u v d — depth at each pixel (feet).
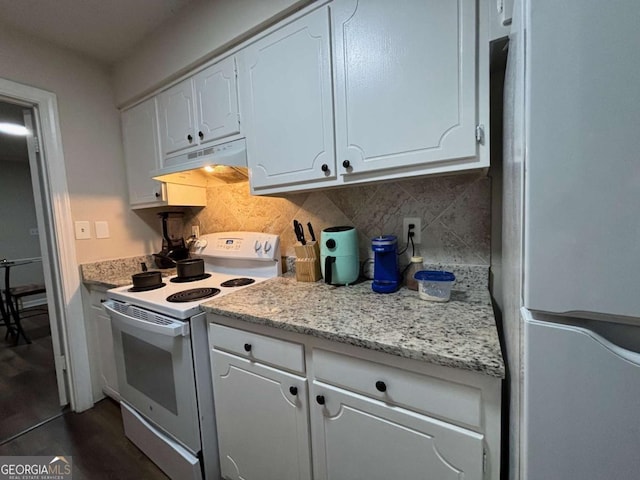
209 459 4.04
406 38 3.06
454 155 2.93
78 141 5.97
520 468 1.60
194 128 5.17
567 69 1.16
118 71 6.31
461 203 3.93
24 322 12.26
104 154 6.38
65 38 5.47
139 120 6.20
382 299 3.64
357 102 3.41
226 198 6.50
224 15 4.36
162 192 6.07
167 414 4.24
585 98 1.14
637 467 1.18
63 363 6.01
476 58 2.76
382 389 2.57
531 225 1.30
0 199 14.56
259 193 4.44
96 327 6.12
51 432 5.43
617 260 1.15
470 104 2.82
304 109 3.82
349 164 3.52
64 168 5.76
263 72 4.15
